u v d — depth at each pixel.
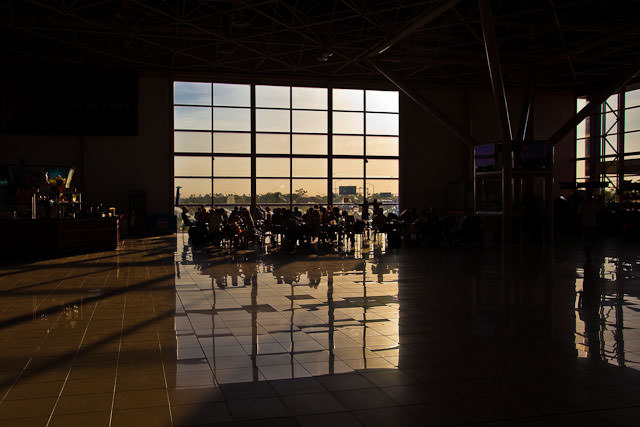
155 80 24.97
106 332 5.67
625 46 21.05
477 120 28.61
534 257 13.41
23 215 14.81
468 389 3.91
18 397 3.74
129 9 19.12
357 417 3.39
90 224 15.50
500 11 20.50
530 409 3.53
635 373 4.29
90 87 23.89
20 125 23.27
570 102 30.05
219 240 16.80
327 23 20.81
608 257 13.36
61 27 19.55
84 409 3.52
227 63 24.20
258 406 3.57
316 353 4.85
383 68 21.16
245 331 5.70
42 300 7.62
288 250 15.35
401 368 4.41
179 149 25.33
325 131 26.92
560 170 30.02
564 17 20.75
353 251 15.23
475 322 6.13
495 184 19.33
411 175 27.83
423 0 18.72
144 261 12.77
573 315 6.50
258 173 26.19
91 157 24.33
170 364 4.52
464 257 13.45
